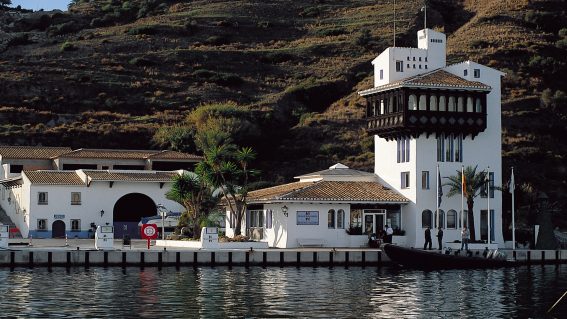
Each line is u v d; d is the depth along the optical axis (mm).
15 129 150000
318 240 93250
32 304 56062
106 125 155250
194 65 189375
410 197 95438
